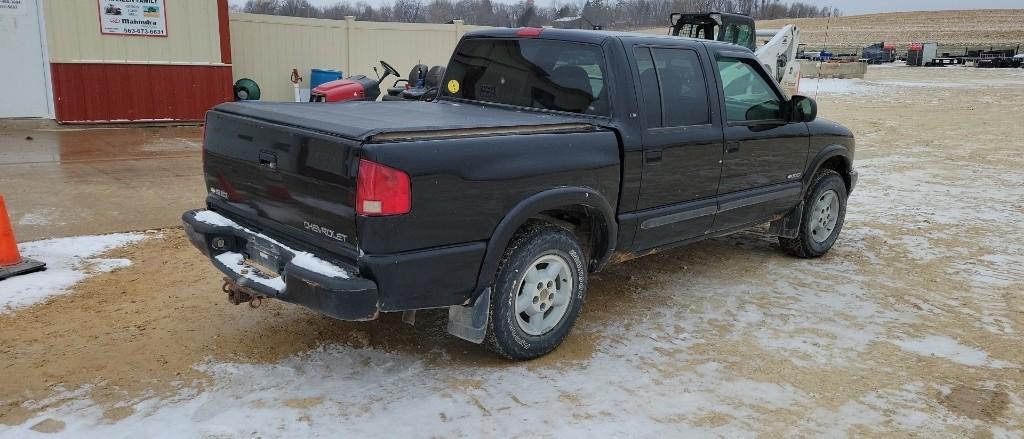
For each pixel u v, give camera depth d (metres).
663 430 3.38
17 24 11.62
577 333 4.52
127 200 7.50
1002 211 8.56
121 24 12.36
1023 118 20.23
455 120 4.04
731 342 4.46
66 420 3.27
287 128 3.57
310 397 3.55
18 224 6.43
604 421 3.44
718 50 5.08
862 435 3.42
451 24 17.81
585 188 4.06
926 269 6.17
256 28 15.45
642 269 5.92
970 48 69.06
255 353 4.02
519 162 3.70
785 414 3.58
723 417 3.53
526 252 3.83
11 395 3.48
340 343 4.20
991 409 3.71
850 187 6.62
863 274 5.98
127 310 4.59
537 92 4.78
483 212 3.58
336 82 10.19
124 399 3.48
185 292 4.94
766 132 5.38
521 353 3.97
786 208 5.89
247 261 4.00
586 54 4.50
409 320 3.80
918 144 14.80
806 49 69.12
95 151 10.29
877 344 4.51
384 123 3.62
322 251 3.52
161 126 13.04
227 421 3.30
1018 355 4.40
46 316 4.44
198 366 3.84
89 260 5.54
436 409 3.49
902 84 33.88
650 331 4.59
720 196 5.13
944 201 9.09
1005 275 6.04
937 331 4.76
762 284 5.64
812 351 4.36
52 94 12.09
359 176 3.19
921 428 3.50
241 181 3.95
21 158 9.49
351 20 16.53
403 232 3.30
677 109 4.68
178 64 13.01
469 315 3.78
